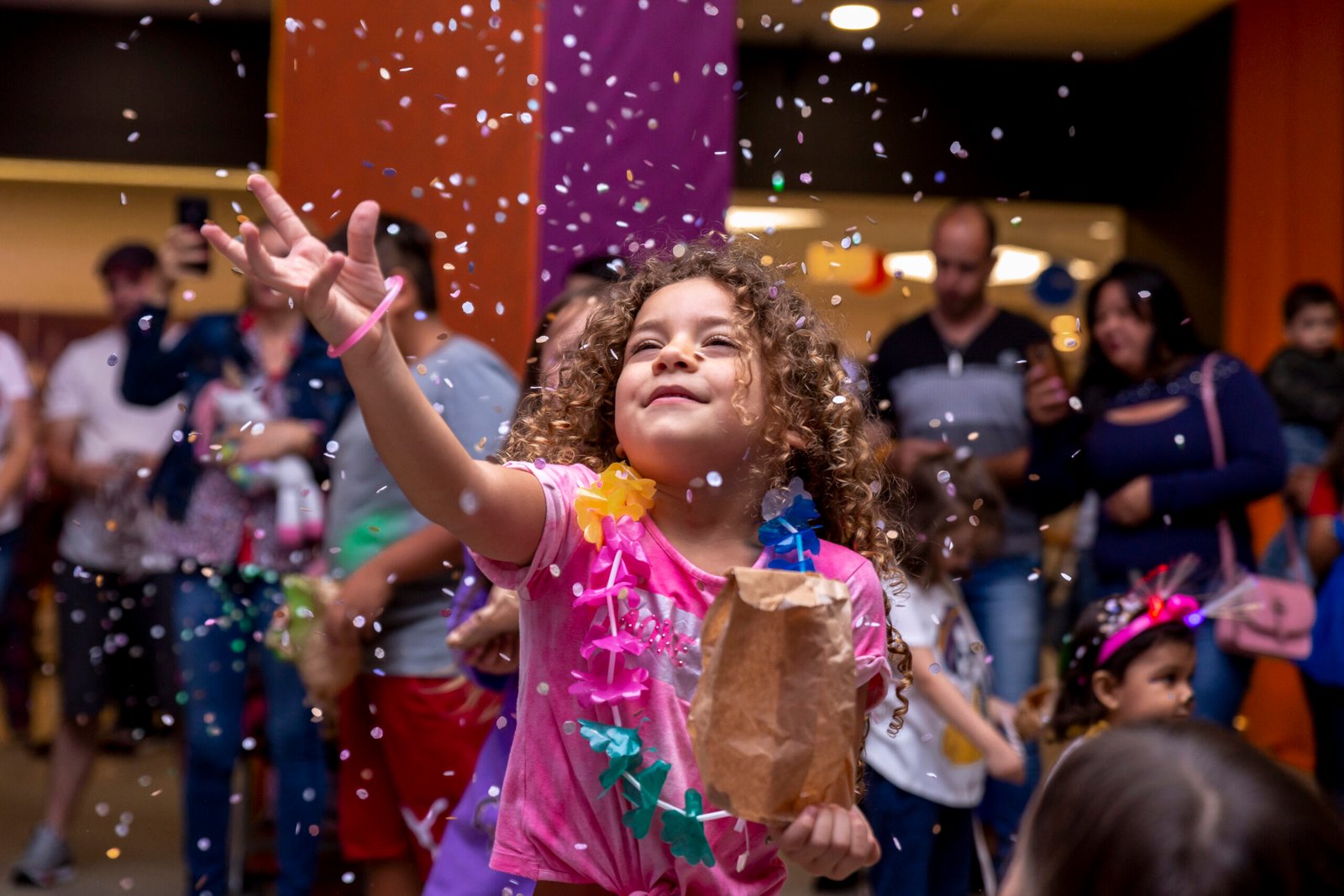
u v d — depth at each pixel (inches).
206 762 114.0
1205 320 234.1
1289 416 171.9
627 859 48.0
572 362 57.6
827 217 268.8
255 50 234.7
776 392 50.9
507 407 95.0
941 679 100.6
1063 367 128.4
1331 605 127.5
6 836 161.8
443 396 93.0
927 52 234.4
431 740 94.9
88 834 161.0
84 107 232.1
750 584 42.1
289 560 115.1
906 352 139.9
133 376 140.4
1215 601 113.8
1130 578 118.9
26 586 213.8
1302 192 213.3
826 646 42.5
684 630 48.0
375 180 128.6
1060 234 287.6
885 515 60.5
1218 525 118.7
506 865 48.9
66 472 162.1
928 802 101.8
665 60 131.6
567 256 129.3
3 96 230.1
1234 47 219.6
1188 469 119.5
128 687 166.1
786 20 199.8
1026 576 124.9
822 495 54.6
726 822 47.7
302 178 128.2
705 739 42.2
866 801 101.4
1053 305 227.6
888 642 54.6
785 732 42.1
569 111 129.8
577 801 48.2
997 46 233.8
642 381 49.1
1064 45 236.4
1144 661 92.9
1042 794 34.4
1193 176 236.4
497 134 128.5
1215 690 114.0
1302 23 212.2
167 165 234.2
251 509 115.1
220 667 115.0
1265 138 217.2
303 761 114.9
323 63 127.8
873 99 230.1
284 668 114.1
